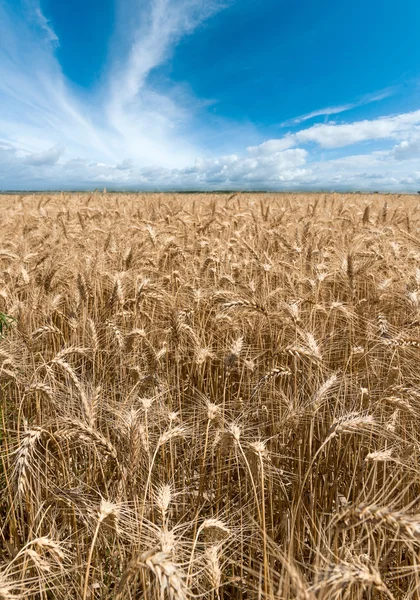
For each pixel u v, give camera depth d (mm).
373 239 7371
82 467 3258
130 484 2371
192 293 5344
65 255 6625
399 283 5113
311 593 1344
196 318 5039
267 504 2947
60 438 2660
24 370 3539
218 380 4496
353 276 4930
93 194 19234
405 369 3654
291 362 4246
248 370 3998
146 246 7426
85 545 2568
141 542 1970
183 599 1423
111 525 2111
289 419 2926
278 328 4496
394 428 2857
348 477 3238
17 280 5598
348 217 11375
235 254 7293
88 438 2447
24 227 10031
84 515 2322
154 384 3480
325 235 8273
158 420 2902
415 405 3023
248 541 2621
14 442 3111
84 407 2746
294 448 3275
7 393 3807
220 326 4879
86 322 4566
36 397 3203
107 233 8484
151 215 12094
